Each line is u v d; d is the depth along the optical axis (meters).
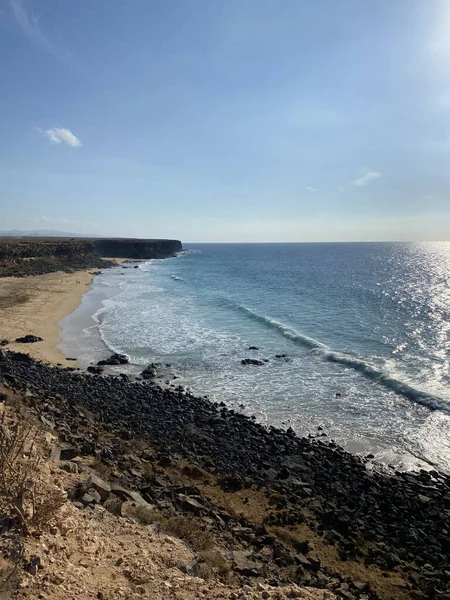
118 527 7.25
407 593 8.47
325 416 18.66
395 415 18.62
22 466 7.34
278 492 12.38
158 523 8.04
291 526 10.52
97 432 13.91
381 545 10.38
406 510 12.23
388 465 14.87
